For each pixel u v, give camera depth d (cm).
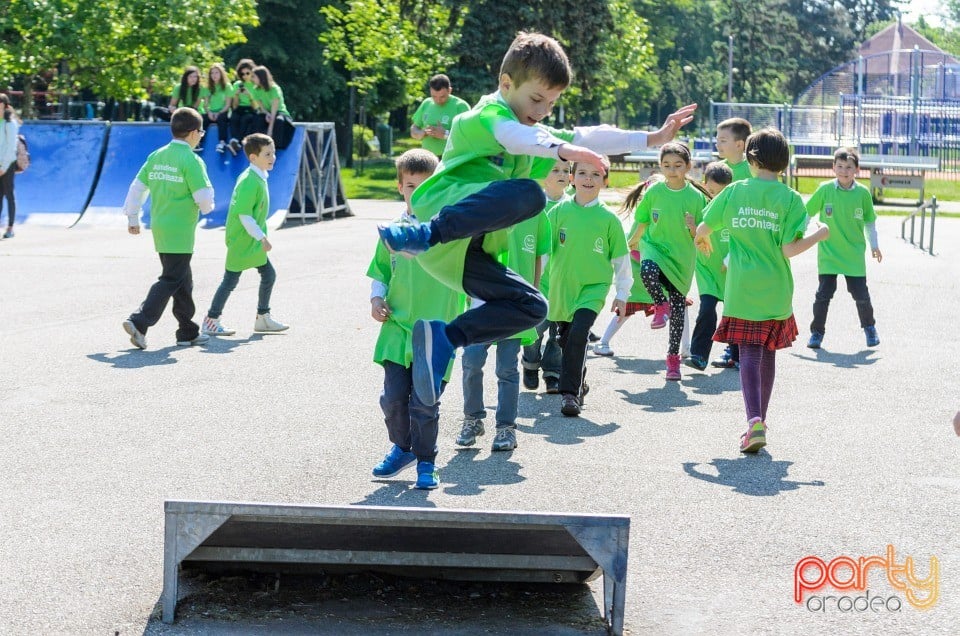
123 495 553
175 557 402
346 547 428
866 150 3991
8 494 552
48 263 1496
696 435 703
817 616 425
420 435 566
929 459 651
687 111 439
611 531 400
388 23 3619
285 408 743
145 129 2188
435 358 430
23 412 718
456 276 438
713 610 430
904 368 930
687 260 880
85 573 451
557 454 650
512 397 656
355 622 410
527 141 404
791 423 739
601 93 4238
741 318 666
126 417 711
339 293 1259
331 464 614
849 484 598
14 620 404
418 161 584
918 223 2550
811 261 1712
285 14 4359
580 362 739
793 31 9456
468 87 3734
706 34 10219
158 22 2608
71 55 2523
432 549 430
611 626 405
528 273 684
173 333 1020
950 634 412
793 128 3969
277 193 2080
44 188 2138
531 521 397
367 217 2295
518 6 3688
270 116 2083
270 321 1032
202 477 585
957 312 1245
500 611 427
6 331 1009
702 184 942
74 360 887
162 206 937
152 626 401
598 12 3734
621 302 757
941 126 3978
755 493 579
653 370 925
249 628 401
